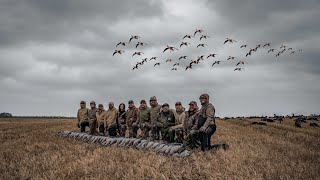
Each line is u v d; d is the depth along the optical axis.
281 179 8.92
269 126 33.16
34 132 27.06
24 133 25.83
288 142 17.97
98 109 23.19
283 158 12.12
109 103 21.72
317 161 11.75
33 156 13.19
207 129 13.43
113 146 17.33
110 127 21.50
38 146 16.83
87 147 16.52
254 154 12.48
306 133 25.58
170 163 11.35
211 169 10.22
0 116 102.12
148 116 18.83
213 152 13.08
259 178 8.89
